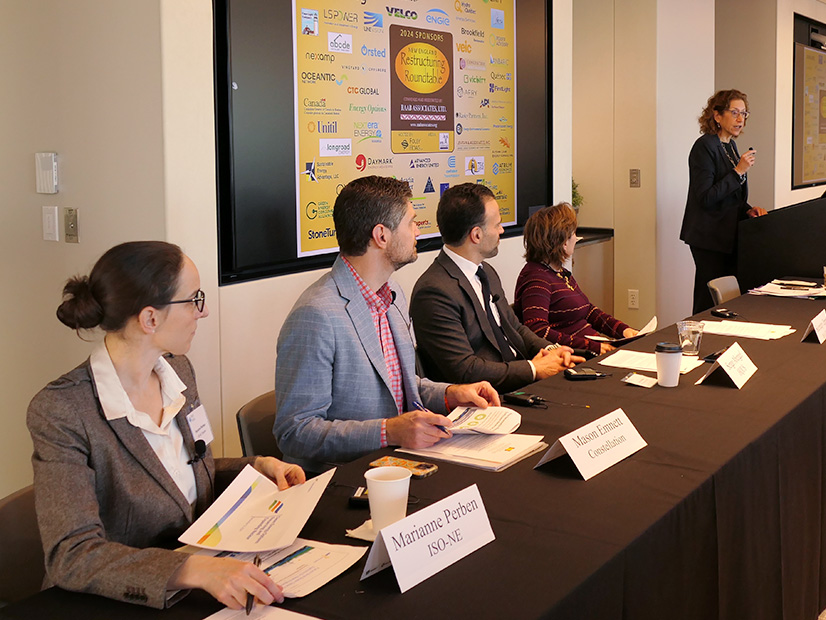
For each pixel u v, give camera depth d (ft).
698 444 6.47
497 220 9.80
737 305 12.93
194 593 4.35
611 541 4.78
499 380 9.34
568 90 16.24
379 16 11.94
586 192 20.98
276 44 10.39
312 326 6.93
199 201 9.41
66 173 9.73
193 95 9.22
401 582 4.25
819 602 8.50
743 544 6.45
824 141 32.12
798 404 7.56
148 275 4.98
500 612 4.03
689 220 18.21
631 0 19.58
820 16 29.84
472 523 4.75
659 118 19.79
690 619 5.63
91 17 9.25
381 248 7.25
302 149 10.93
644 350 9.95
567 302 11.68
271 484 5.54
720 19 26.91
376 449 6.55
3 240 10.34
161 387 5.48
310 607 4.13
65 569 4.37
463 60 13.67
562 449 5.98
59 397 4.88
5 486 10.80
